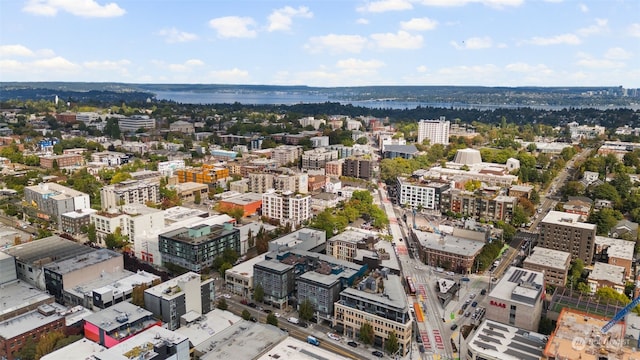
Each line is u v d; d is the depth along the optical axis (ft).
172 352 648.79
